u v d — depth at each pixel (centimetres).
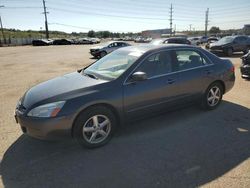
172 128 473
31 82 979
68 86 404
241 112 552
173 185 311
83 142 392
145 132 458
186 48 511
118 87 409
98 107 394
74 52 2859
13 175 336
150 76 449
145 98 438
